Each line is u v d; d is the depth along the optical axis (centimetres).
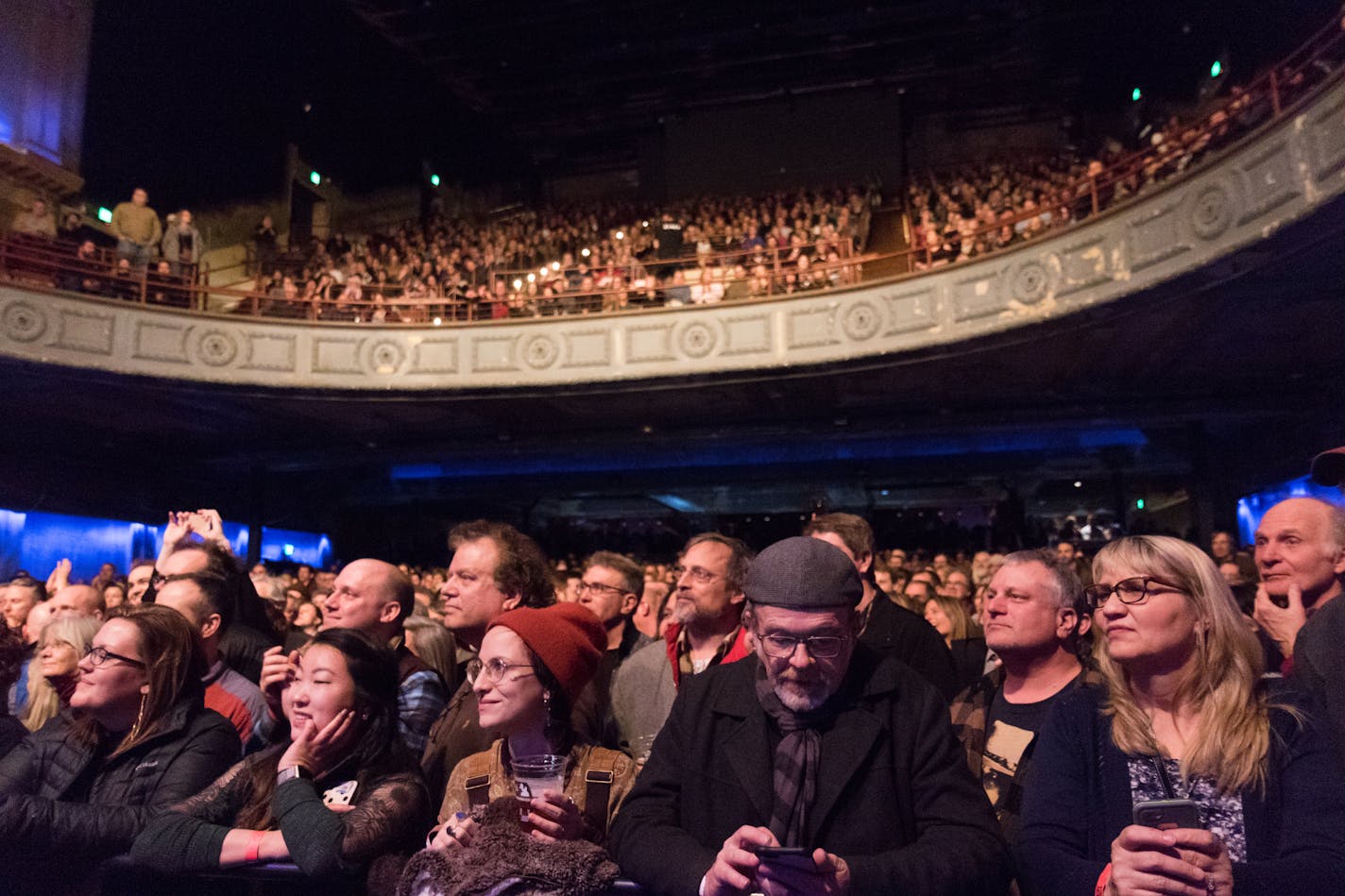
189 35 2005
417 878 202
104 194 1911
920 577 685
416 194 2477
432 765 284
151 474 1933
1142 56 1939
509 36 2102
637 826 207
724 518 2153
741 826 200
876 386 1530
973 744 302
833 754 200
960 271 1302
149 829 238
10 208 1573
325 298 1619
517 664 241
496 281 1708
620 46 2125
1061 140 2177
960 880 185
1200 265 1018
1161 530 1972
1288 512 297
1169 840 169
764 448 1877
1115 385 1506
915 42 2097
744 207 2056
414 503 2173
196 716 278
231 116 2170
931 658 385
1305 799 183
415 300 1558
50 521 1773
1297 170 905
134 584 524
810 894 174
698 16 2036
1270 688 201
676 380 1471
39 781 271
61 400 1539
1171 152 1107
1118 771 201
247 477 2017
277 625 610
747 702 212
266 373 1497
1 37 1570
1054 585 293
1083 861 190
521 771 219
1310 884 168
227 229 2136
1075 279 1170
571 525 2227
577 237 1959
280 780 237
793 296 1426
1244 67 1611
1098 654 220
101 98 1903
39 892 243
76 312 1381
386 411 1673
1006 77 2148
